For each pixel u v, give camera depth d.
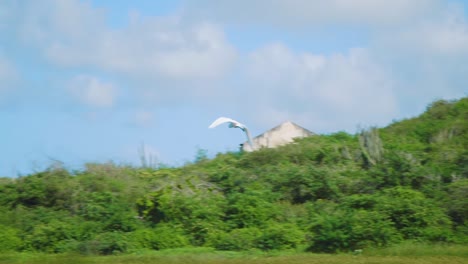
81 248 46.03
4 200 56.22
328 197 57.72
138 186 57.88
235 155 71.44
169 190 54.81
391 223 47.44
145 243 47.94
